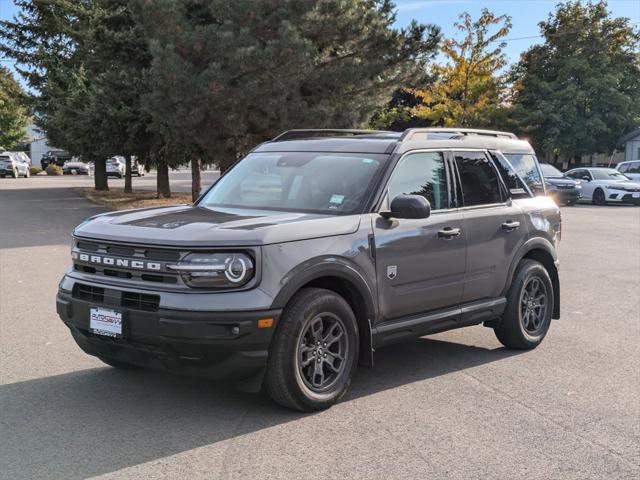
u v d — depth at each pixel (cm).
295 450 418
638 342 703
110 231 477
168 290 437
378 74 1820
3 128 6106
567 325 778
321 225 484
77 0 2736
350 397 520
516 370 600
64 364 587
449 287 576
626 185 2789
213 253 436
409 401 513
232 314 428
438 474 390
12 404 491
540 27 4303
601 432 460
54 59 2812
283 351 454
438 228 562
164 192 2688
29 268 1087
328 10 1677
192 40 1587
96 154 2578
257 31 1653
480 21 2927
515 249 645
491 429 460
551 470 400
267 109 1623
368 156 563
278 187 573
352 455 413
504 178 658
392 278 525
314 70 1712
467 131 659
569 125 3988
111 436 435
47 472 383
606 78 3981
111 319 453
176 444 424
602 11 4147
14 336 678
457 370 598
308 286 483
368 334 513
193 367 441
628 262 1257
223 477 380
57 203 2419
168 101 1634
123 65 2203
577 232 1741
